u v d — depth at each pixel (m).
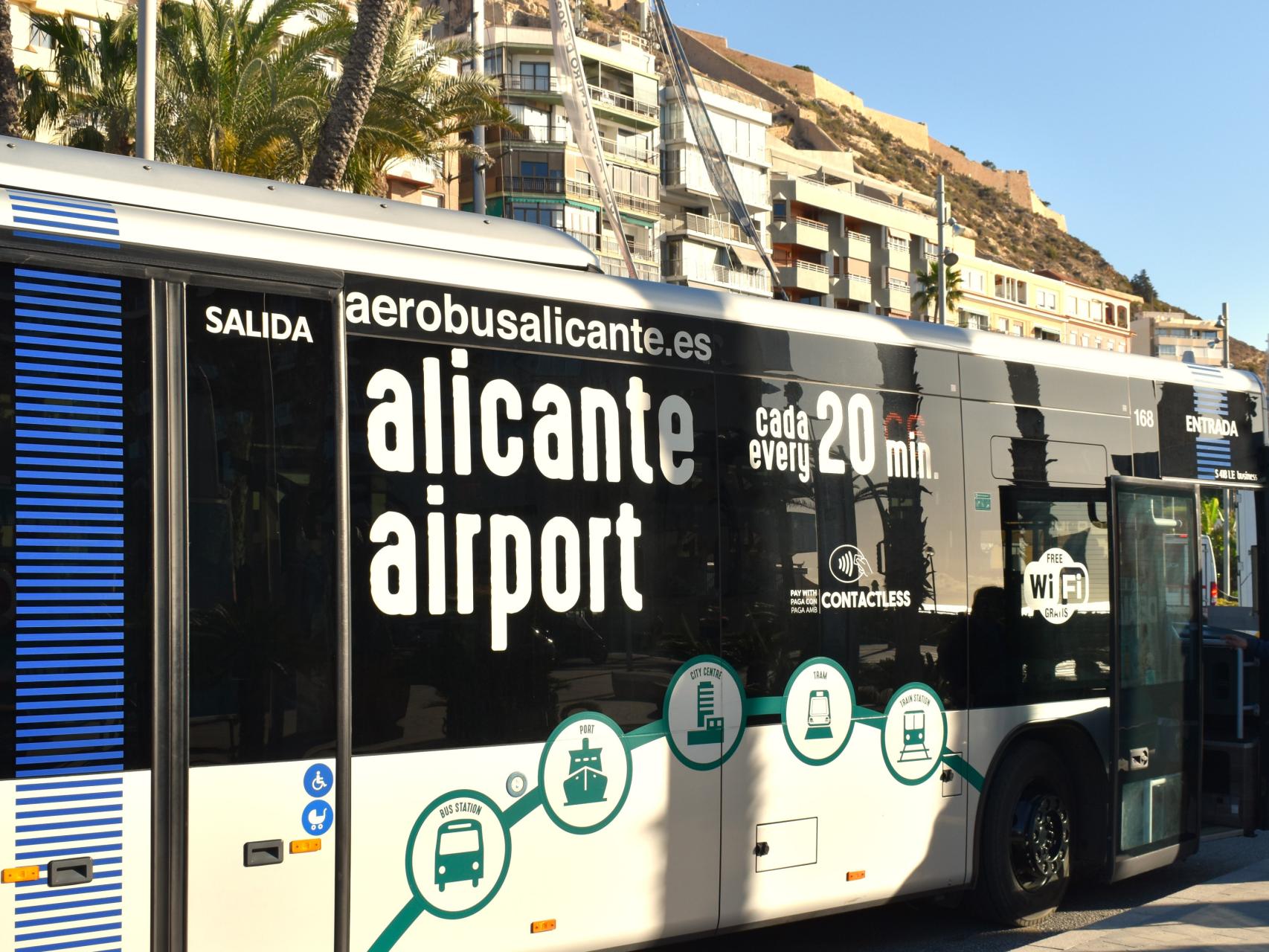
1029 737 7.50
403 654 4.91
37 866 4.07
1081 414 7.81
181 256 4.55
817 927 7.60
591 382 5.62
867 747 6.54
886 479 6.74
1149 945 6.21
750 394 6.20
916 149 175.62
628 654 5.60
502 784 5.15
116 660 4.26
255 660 4.55
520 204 55.66
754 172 73.50
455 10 59.59
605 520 5.58
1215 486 8.64
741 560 6.07
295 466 4.72
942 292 39.97
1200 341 142.88
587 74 58.56
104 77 21.58
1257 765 8.68
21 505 4.15
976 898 7.34
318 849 4.64
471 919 5.04
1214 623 9.95
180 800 4.34
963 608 7.05
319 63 21.25
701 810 5.83
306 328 4.82
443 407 5.14
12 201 4.32
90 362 4.33
